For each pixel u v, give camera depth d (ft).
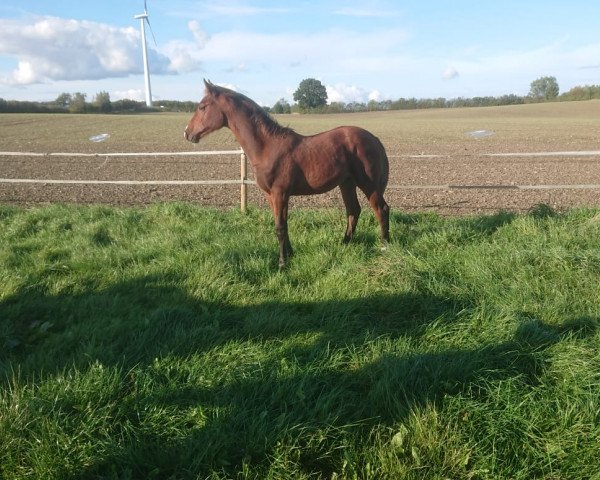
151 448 8.27
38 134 112.57
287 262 16.74
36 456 7.92
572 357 10.23
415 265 15.58
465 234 18.86
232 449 8.18
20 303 13.70
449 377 9.67
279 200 16.89
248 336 11.91
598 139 92.38
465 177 46.52
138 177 47.42
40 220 22.97
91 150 77.66
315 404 9.20
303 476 7.76
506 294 13.43
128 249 18.21
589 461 8.07
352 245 17.80
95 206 25.43
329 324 12.37
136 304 13.82
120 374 9.95
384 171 18.16
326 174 16.88
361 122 173.27
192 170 52.85
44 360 10.71
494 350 10.62
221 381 9.91
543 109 242.17
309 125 146.10
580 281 13.99
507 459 8.19
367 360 10.65
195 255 16.85
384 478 7.80
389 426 8.83
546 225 19.92
